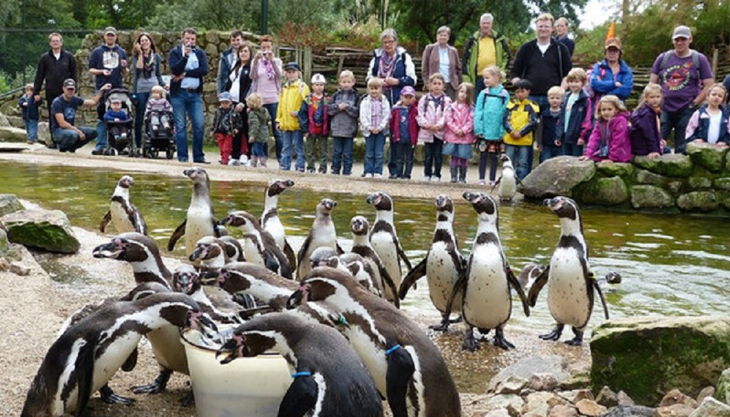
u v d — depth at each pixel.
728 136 13.93
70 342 3.84
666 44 25.80
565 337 6.35
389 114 15.88
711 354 4.48
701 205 13.34
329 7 34.53
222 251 5.32
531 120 14.85
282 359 3.73
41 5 46.22
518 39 32.97
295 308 4.08
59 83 20.08
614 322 4.76
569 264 5.95
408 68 16.28
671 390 4.47
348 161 16.55
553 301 6.11
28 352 4.95
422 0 29.14
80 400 3.80
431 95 15.52
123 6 53.75
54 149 20.42
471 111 15.41
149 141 18.69
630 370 4.61
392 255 7.05
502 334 6.01
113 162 17.06
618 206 13.60
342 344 3.56
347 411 3.37
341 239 9.23
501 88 15.13
